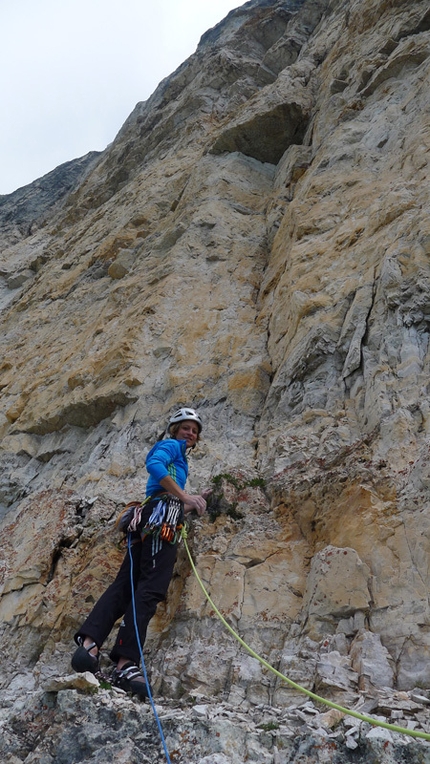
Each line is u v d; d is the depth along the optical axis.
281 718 3.47
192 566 4.37
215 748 3.25
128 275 11.45
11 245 26.27
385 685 3.68
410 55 10.66
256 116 12.47
